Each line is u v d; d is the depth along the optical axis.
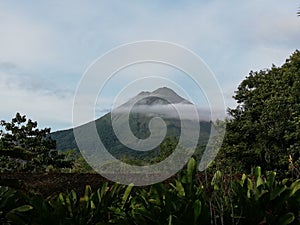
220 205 4.43
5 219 5.14
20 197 5.40
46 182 11.52
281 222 4.30
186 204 4.35
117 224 4.50
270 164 19.92
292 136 18.77
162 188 4.68
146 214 4.40
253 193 4.70
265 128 20.38
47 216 4.57
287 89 20.53
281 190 4.53
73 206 4.95
